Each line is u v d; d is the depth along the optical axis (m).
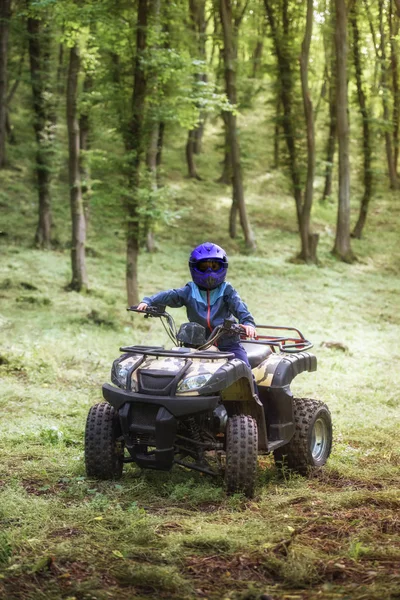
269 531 4.51
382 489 5.73
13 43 26.06
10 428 7.41
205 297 5.81
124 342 14.03
